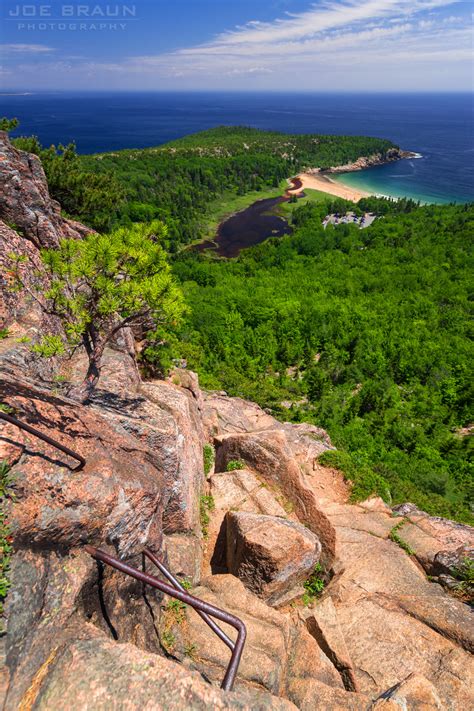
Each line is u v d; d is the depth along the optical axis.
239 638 5.89
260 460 16.16
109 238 9.21
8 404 7.17
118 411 11.63
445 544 14.91
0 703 4.75
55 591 6.03
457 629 10.86
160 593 8.80
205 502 14.63
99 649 5.62
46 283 14.49
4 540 5.67
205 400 28.59
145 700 5.11
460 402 50.75
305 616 11.48
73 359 14.18
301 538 11.73
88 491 6.85
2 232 14.07
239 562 11.89
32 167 17.39
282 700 5.87
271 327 71.31
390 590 12.71
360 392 50.31
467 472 36.72
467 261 108.44
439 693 9.41
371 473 18.94
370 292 94.81
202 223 168.62
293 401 48.44
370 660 10.25
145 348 22.58
